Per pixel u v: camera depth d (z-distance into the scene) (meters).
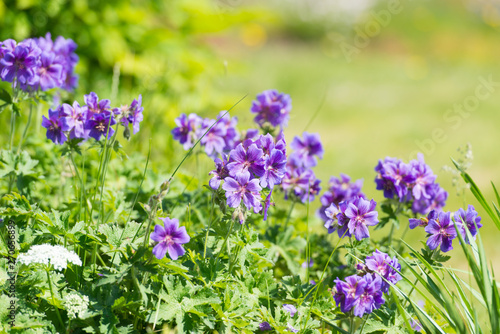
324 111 4.79
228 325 1.56
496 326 1.51
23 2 2.38
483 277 1.53
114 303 1.51
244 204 1.56
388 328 1.61
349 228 1.61
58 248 1.49
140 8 2.86
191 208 1.86
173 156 2.44
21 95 1.76
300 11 7.76
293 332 1.56
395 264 1.59
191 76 2.72
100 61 2.60
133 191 1.88
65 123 1.63
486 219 2.82
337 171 3.45
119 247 1.56
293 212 2.03
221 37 6.61
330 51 7.28
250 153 1.55
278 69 5.91
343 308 1.54
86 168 1.95
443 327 1.69
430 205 1.81
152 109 2.48
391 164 1.75
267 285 1.66
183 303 1.54
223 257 1.67
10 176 1.78
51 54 1.76
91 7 2.63
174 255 1.50
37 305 1.53
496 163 3.75
